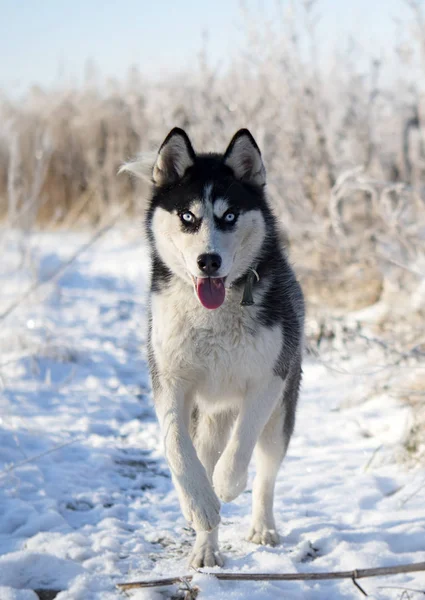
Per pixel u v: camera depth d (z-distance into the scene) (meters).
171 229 5.14
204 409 5.48
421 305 9.65
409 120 13.91
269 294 5.09
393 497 5.85
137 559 4.91
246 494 6.26
